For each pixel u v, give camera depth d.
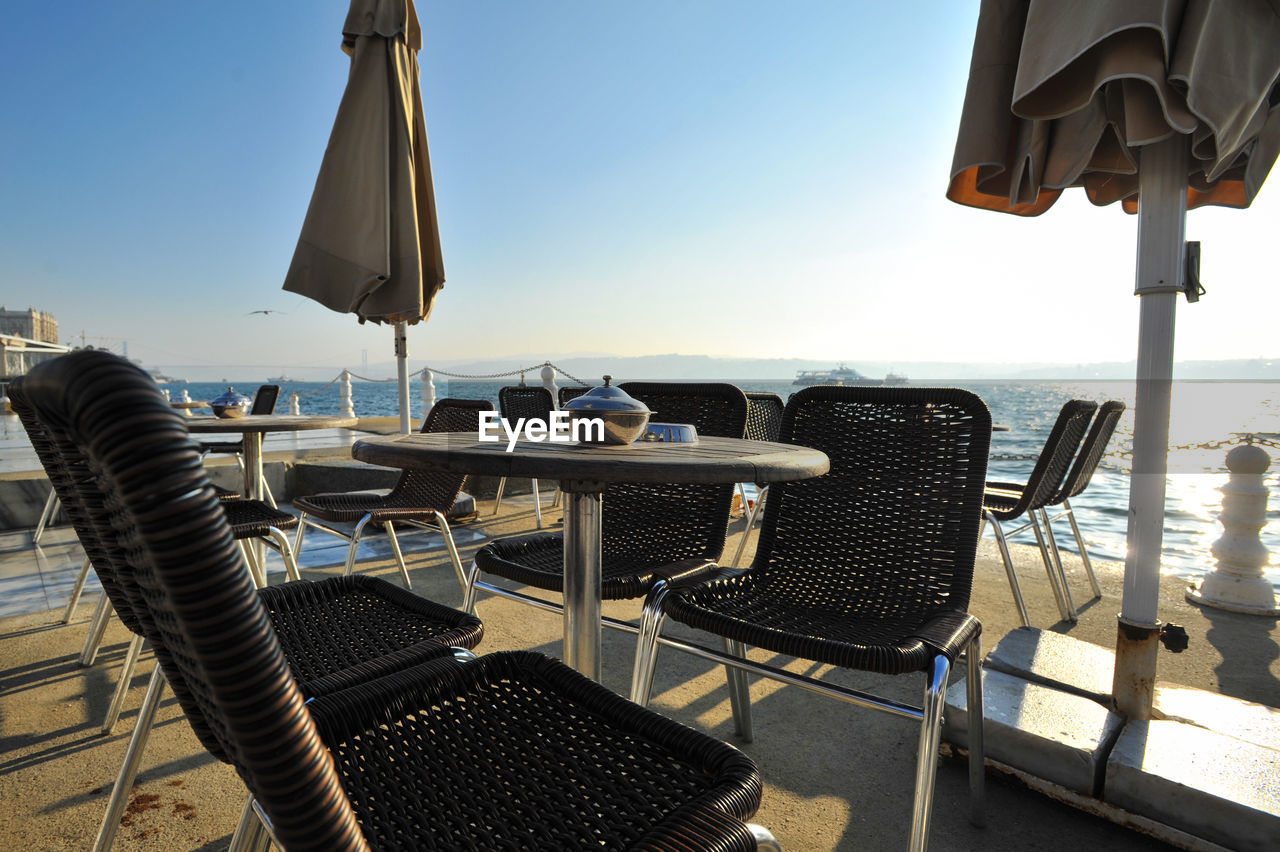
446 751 0.82
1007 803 1.53
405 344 4.82
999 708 1.68
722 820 0.67
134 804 1.46
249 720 0.37
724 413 2.05
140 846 1.33
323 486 5.34
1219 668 2.20
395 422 9.36
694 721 1.90
